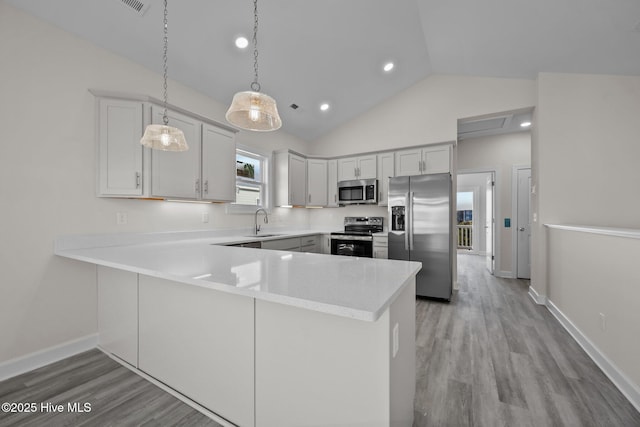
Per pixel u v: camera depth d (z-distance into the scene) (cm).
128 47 238
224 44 262
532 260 357
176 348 162
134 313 188
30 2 187
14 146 187
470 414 149
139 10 211
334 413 109
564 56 276
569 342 231
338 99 403
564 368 192
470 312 305
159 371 172
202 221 318
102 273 216
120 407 154
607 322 188
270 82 334
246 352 132
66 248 209
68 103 211
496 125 436
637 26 208
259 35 265
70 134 212
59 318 206
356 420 105
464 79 375
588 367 193
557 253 285
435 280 348
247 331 132
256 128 180
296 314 117
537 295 333
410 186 366
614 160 295
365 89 393
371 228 458
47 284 201
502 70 335
